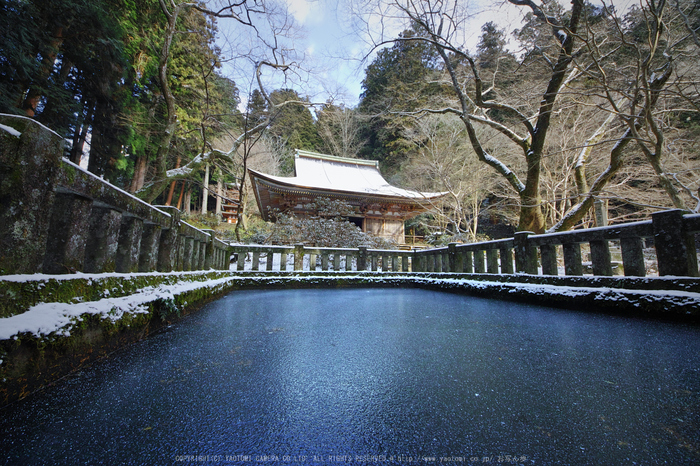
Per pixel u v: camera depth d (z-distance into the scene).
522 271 4.50
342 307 3.54
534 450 0.83
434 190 19.14
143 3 11.59
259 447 0.84
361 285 6.93
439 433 0.92
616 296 2.96
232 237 13.92
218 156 8.41
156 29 12.60
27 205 1.23
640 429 0.94
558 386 1.26
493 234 22.92
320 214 13.46
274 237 11.20
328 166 22.17
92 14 8.50
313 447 0.84
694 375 1.37
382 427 0.95
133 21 11.35
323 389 1.23
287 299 4.36
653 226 2.95
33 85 7.43
